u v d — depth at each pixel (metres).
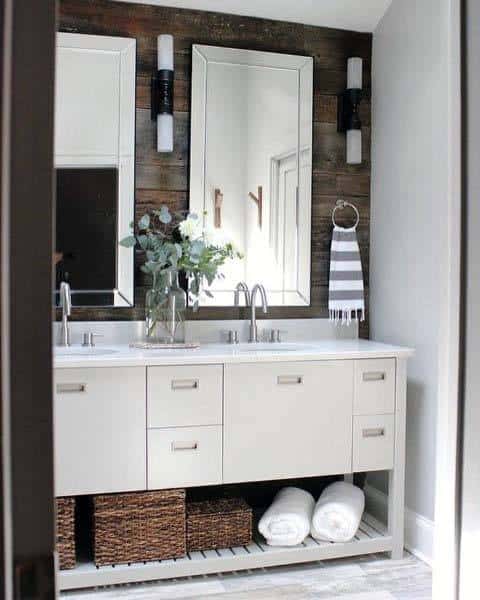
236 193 3.09
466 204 1.10
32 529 0.67
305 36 3.19
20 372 0.66
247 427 2.58
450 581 1.12
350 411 2.70
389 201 3.13
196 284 2.92
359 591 2.49
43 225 0.66
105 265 2.93
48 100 0.66
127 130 2.93
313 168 3.22
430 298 2.81
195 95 3.02
